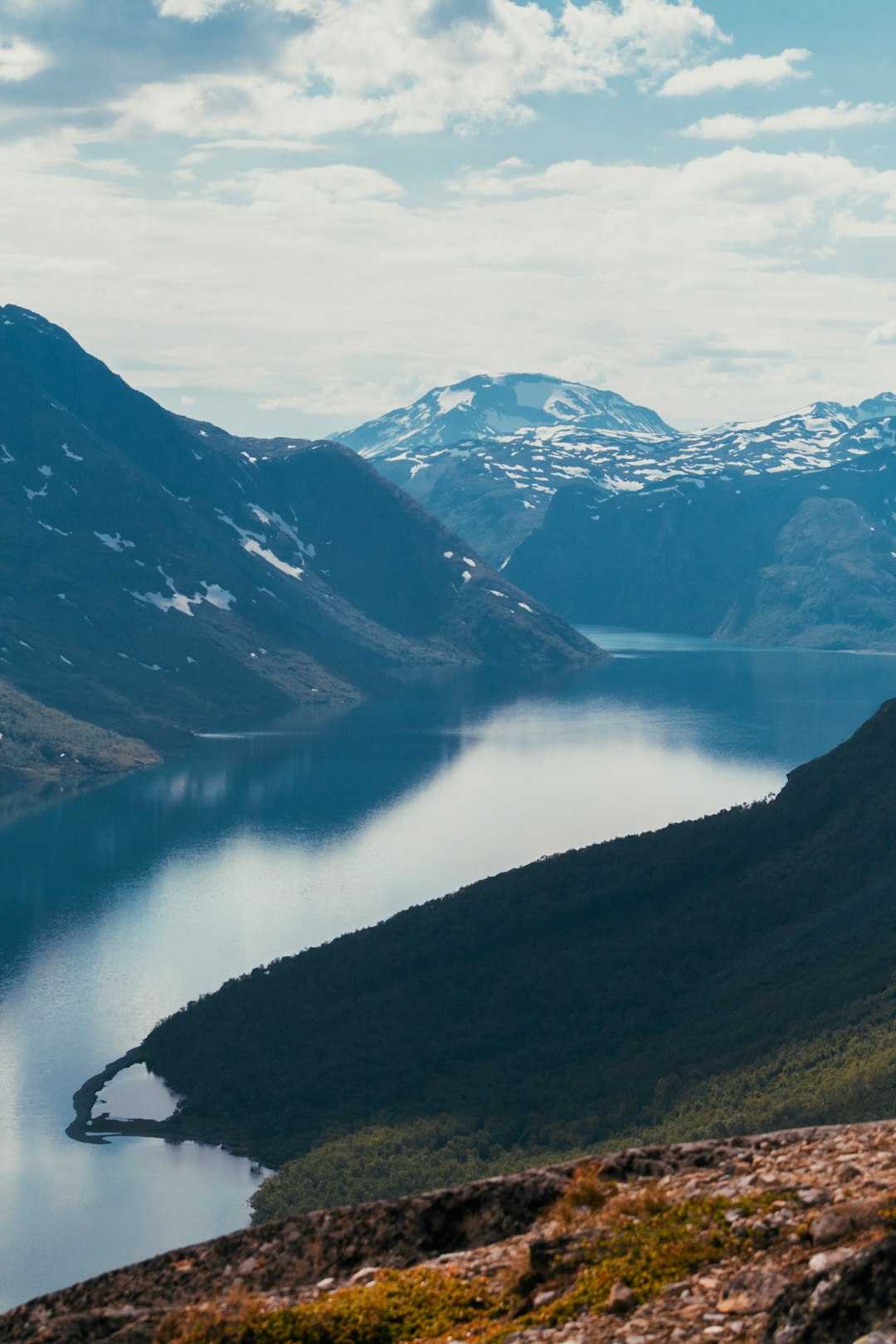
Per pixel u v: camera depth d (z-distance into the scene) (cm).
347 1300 1998
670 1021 13650
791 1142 2166
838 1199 1894
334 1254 2216
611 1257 1916
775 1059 11206
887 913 13738
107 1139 12431
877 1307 1553
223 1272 2236
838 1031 11269
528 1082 12900
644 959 15038
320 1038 14262
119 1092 13650
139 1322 2064
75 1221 10644
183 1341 1956
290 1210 10262
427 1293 1980
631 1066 12550
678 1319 1698
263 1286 2184
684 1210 1967
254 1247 2283
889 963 12394
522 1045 13875
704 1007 13588
